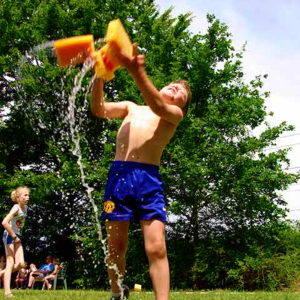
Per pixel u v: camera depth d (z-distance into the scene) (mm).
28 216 16469
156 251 2688
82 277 13359
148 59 14453
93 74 3053
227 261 12219
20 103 14625
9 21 15141
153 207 2754
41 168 17406
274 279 11656
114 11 15781
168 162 13141
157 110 2695
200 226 13312
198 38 14500
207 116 13156
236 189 12250
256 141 13047
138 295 5422
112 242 2869
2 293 5664
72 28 14953
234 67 13859
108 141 14039
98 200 12508
